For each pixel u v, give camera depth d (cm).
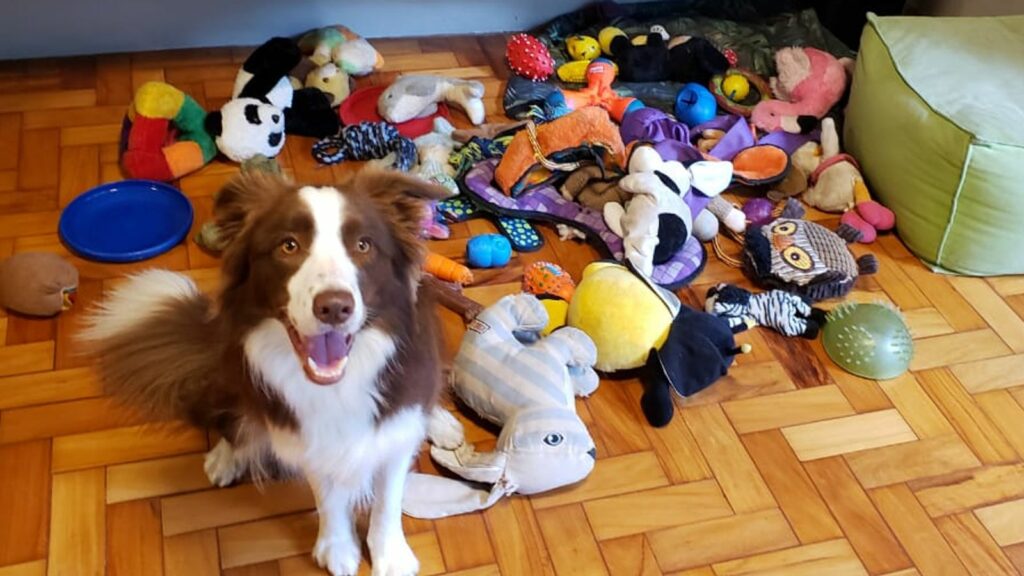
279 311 128
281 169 254
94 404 194
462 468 180
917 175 249
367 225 130
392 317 138
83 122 277
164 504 177
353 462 146
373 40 333
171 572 167
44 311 210
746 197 272
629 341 202
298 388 138
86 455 184
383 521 162
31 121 275
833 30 355
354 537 171
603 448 196
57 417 191
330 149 269
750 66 325
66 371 201
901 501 192
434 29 338
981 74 259
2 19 291
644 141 261
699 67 311
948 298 244
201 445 188
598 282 207
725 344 210
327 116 280
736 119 291
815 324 226
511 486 179
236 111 259
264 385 139
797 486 193
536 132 246
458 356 197
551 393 185
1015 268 248
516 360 189
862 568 179
